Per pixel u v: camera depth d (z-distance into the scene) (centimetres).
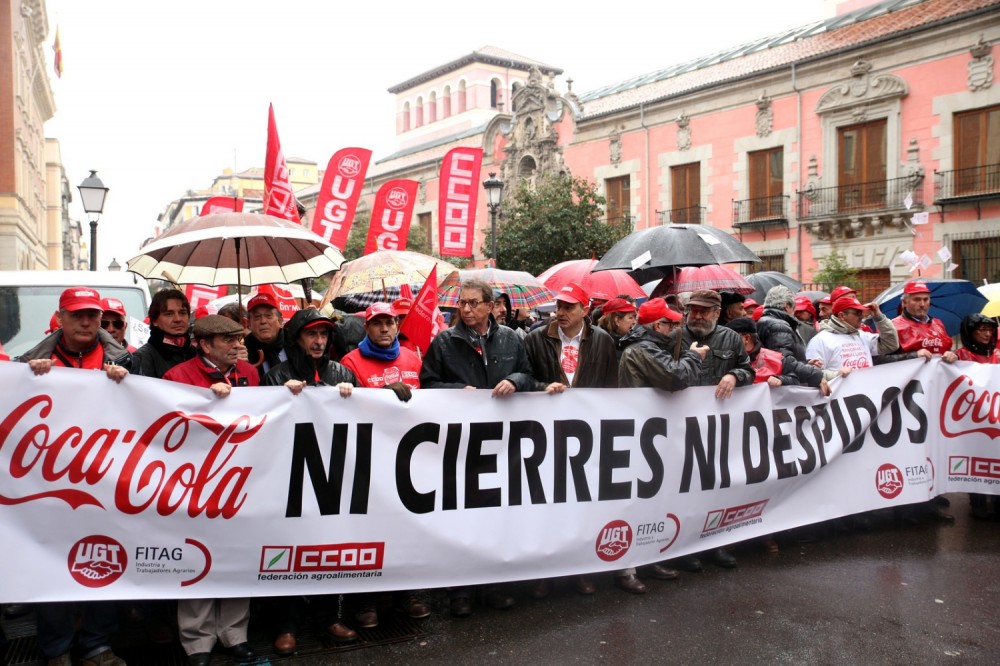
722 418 501
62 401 355
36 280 654
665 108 2388
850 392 562
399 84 5053
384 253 679
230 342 389
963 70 1791
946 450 600
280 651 382
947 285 870
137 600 382
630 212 2516
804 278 2095
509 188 2892
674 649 385
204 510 374
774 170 2161
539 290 876
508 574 427
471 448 424
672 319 474
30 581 346
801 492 539
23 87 3300
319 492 394
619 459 461
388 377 461
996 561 512
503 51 4750
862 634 401
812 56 2025
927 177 1864
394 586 405
